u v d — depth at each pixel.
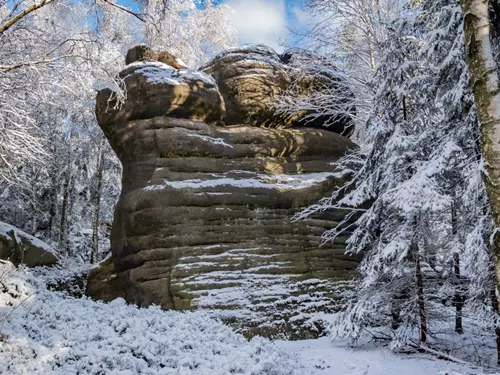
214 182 12.98
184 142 13.20
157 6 10.01
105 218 28.61
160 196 12.30
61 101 17.83
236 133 14.23
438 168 8.41
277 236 12.88
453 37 8.93
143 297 11.91
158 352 6.92
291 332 11.17
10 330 6.59
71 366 5.93
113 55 15.45
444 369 7.75
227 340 8.12
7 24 7.35
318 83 16.70
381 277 9.43
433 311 9.29
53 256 18.61
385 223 10.08
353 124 17.52
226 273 11.88
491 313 8.12
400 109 10.37
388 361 8.40
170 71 14.00
